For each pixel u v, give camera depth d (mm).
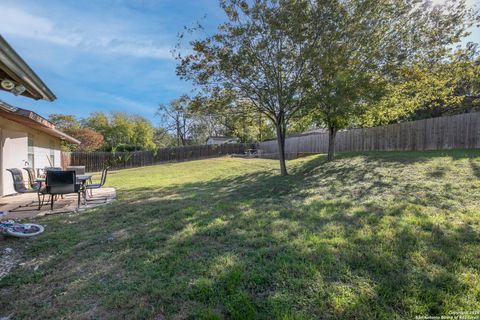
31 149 9547
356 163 8727
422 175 5730
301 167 10109
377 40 7727
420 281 1977
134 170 17172
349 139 14469
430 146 10117
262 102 8688
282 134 8992
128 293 2057
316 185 6434
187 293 2010
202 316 1735
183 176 11922
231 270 2303
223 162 17031
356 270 2191
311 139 17906
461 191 4328
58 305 1957
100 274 2404
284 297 1888
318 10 6988
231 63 7578
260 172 10594
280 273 2211
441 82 8492
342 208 4172
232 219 3941
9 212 5027
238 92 8445
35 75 3014
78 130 20938
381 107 9000
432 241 2654
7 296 2102
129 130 27609
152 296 1998
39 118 6637
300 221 3633
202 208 4773
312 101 7379
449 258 2293
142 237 3350
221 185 8148
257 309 1788
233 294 1956
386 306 1742
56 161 13320
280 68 7742
